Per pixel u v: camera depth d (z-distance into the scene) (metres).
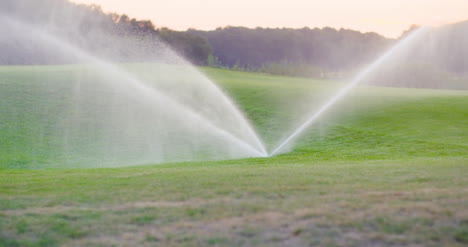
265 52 122.81
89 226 5.43
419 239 4.73
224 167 11.02
